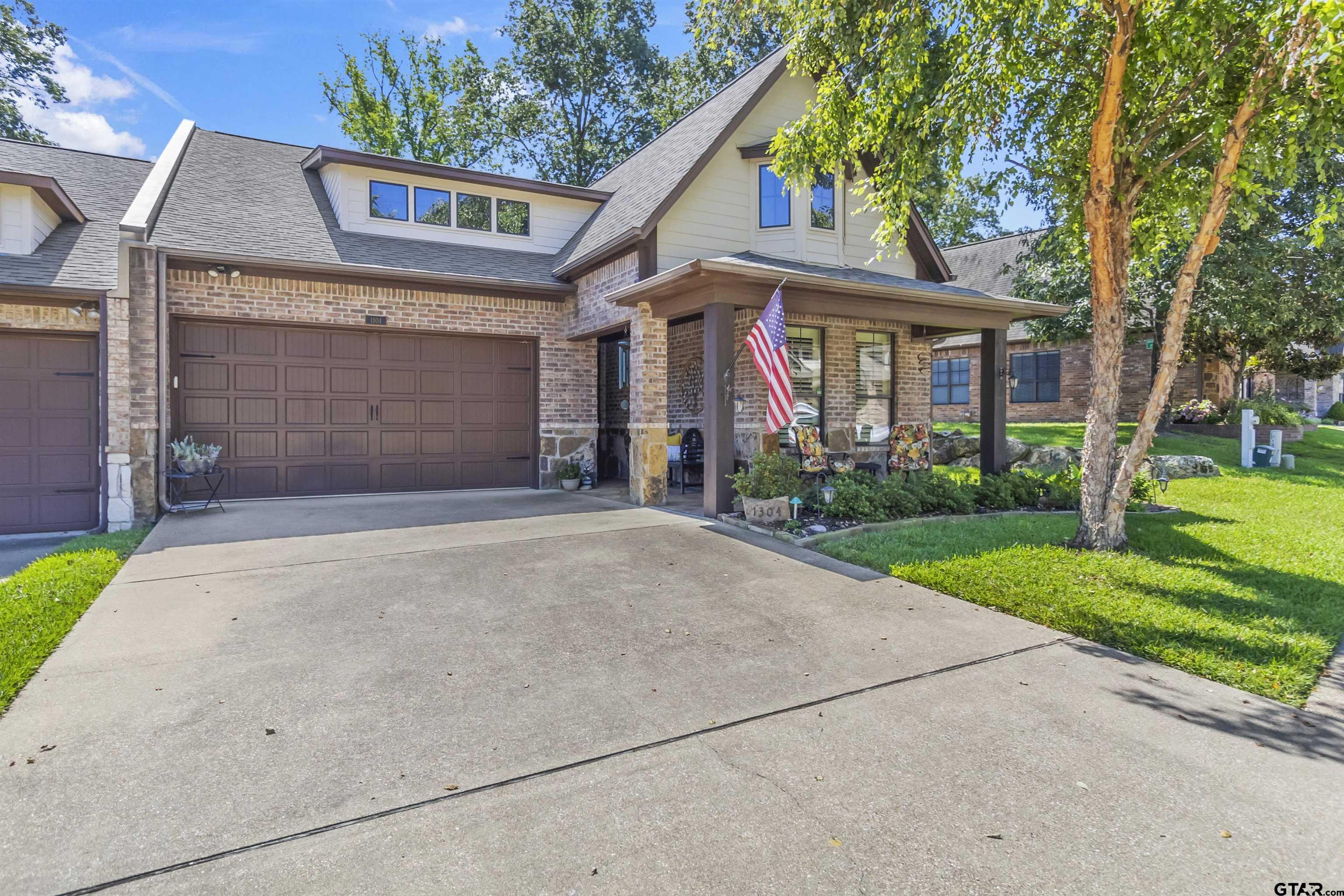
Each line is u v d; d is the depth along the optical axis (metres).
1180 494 9.95
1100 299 6.65
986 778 2.78
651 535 7.16
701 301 8.12
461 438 10.93
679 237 10.12
